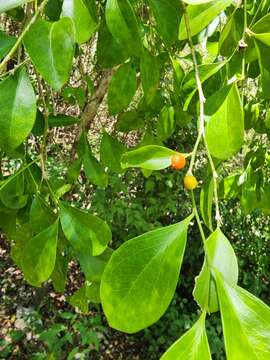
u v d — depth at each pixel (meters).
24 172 0.33
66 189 0.36
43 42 0.22
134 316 0.19
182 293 1.26
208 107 0.25
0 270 1.28
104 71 0.57
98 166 0.43
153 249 0.19
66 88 0.57
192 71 0.36
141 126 0.50
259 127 0.50
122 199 1.29
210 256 0.19
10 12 0.42
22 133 0.23
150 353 1.15
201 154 1.17
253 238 1.35
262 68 0.28
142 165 0.23
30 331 1.10
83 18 0.24
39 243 0.29
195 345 0.17
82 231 0.29
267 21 0.24
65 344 1.10
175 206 1.27
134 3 0.33
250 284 1.29
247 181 0.53
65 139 1.11
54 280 0.34
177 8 0.31
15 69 0.23
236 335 0.16
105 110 1.08
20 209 0.35
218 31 0.44
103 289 0.19
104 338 1.16
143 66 0.35
